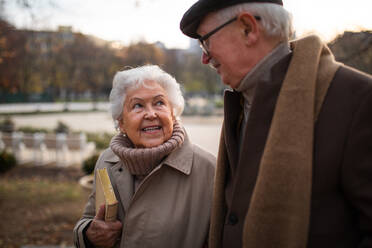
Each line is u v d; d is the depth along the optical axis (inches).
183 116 1000.2
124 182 64.9
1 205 227.5
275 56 43.9
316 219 37.1
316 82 39.5
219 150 54.9
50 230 183.3
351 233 36.4
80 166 356.2
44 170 343.3
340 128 35.9
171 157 62.3
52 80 1407.5
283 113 39.1
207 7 44.8
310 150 37.0
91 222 61.1
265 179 38.7
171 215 59.6
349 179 34.5
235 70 45.6
